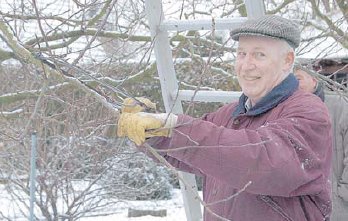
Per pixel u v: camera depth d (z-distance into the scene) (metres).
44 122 4.15
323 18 4.27
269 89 2.03
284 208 1.93
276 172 1.76
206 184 2.28
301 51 3.98
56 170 4.20
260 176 1.77
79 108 3.71
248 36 2.03
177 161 2.30
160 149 1.92
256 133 1.80
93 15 3.80
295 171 1.78
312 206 1.95
